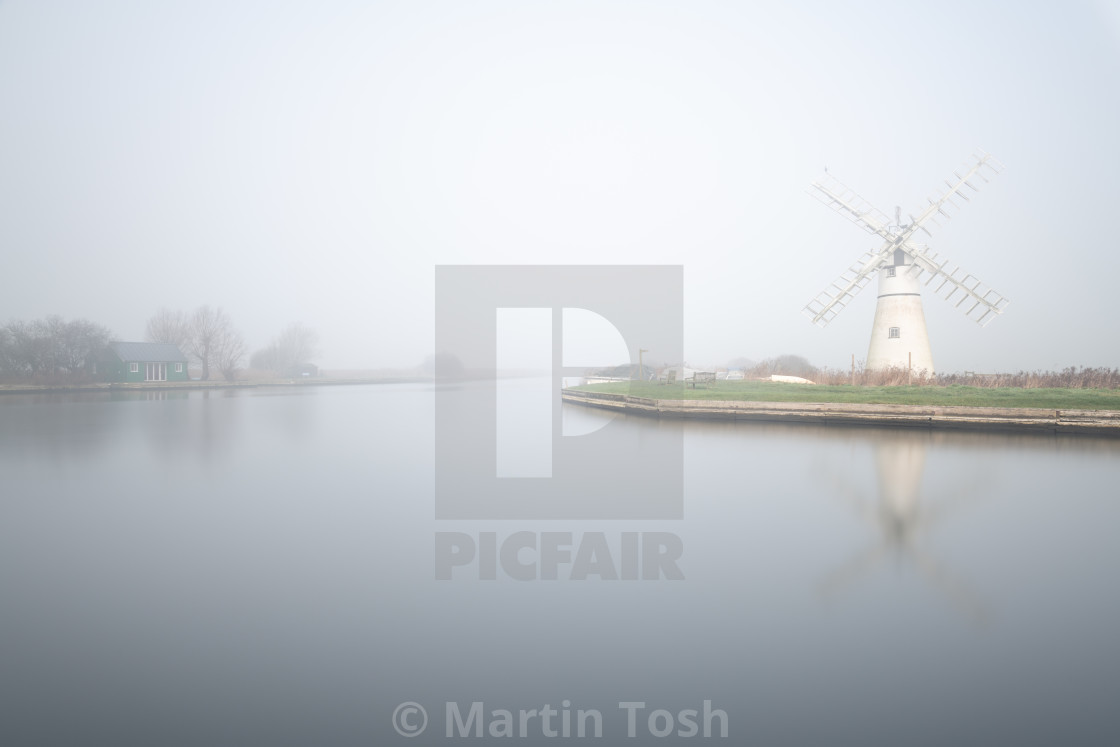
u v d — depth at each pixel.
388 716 3.72
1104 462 12.28
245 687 4.04
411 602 5.49
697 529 7.73
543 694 3.97
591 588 5.83
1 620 5.07
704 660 4.41
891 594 5.58
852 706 3.82
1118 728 3.57
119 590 5.76
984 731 3.55
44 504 9.20
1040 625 4.91
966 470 11.46
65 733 3.53
